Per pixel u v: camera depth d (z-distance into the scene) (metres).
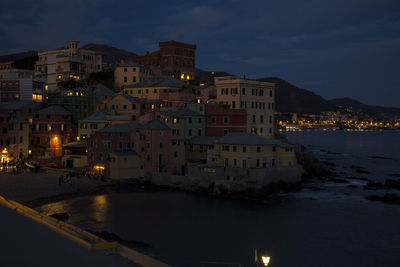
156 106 113.81
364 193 83.44
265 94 118.75
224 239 51.75
